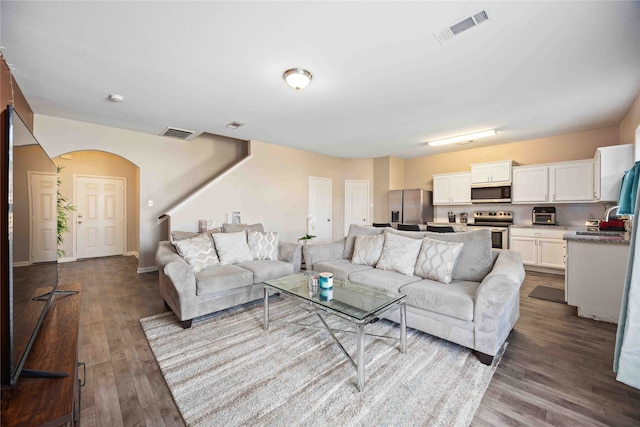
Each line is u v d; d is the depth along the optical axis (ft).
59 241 16.93
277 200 19.19
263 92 9.99
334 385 5.90
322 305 6.64
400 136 16.16
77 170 20.30
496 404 5.35
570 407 5.28
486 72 8.53
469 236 9.11
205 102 10.98
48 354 4.31
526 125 14.10
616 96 10.42
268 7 5.80
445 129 14.69
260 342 7.75
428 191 21.21
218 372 6.36
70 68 8.29
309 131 15.25
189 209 15.47
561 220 16.37
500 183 17.44
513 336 8.20
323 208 22.21
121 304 10.87
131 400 5.49
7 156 3.66
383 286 8.64
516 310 8.50
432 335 8.16
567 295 9.98
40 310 5.16
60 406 3.22
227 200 16.83
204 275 9.33
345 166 23.38
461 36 6.76
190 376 6.21
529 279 14.56
